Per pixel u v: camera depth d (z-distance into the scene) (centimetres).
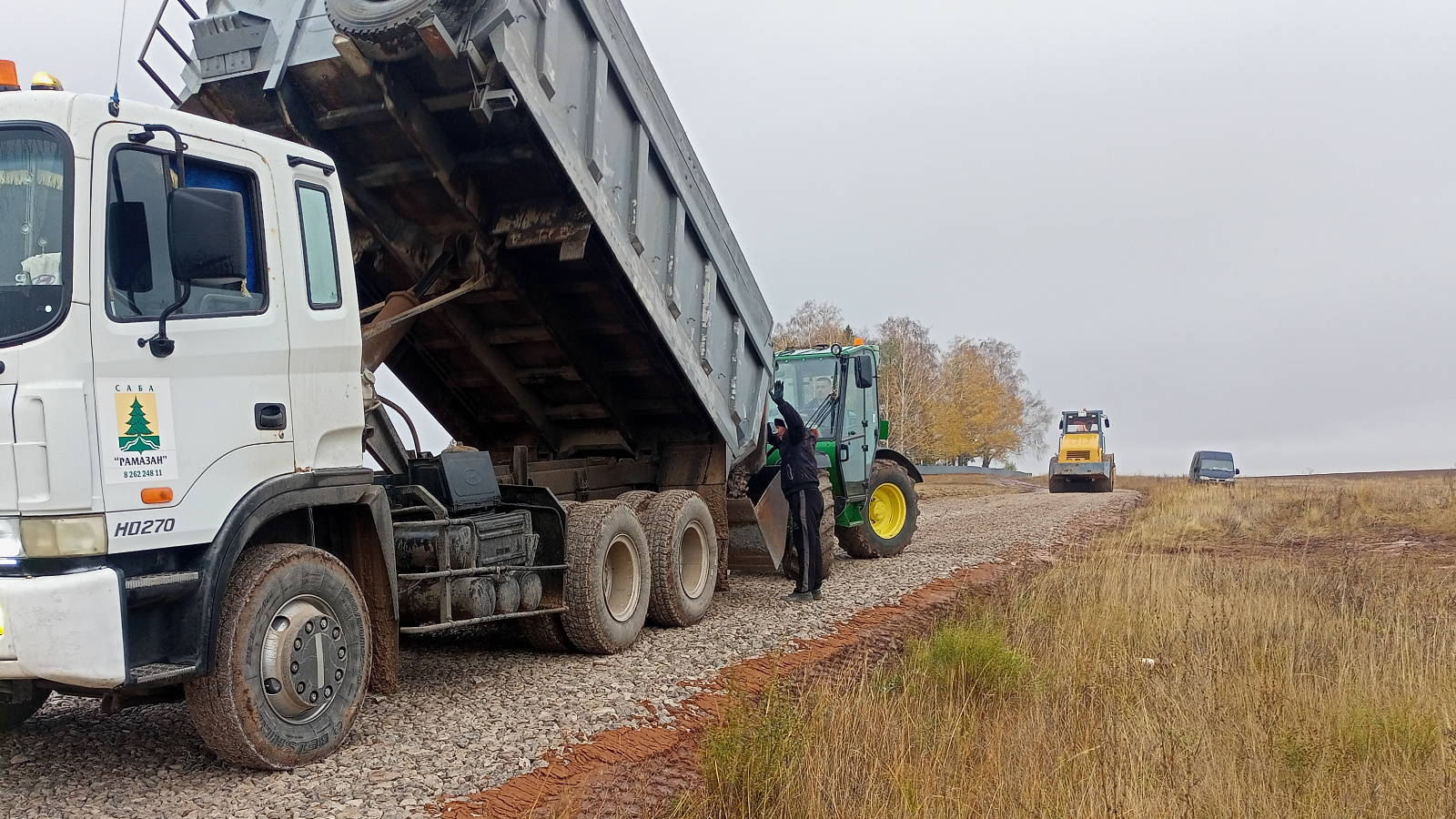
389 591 511
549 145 620
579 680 613
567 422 907
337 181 512
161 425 402
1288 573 1051
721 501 912
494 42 559
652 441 932
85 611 365
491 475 645
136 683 382
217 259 392
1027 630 773
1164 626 775
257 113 619
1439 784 455
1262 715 542
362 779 427
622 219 710
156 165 413
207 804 396
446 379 837
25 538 365
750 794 436
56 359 371
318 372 482
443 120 623
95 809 390
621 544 718
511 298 736
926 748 495
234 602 422
